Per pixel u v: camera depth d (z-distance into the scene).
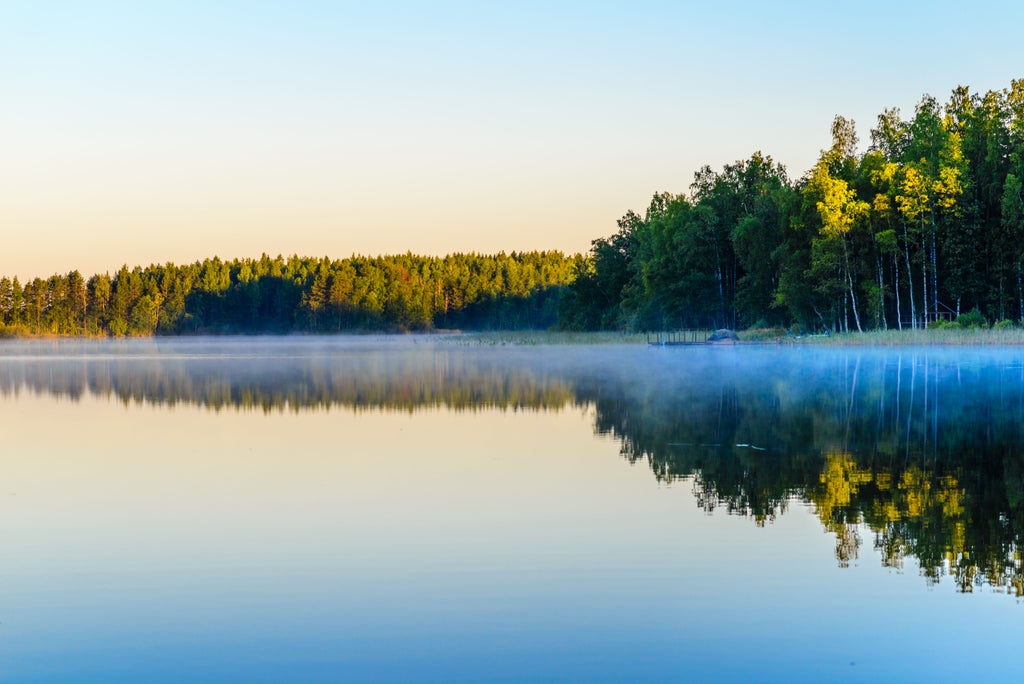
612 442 26.48
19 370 70.00
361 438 28.16
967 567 14.02
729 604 12.62
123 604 12.95
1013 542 15.23
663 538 15.72
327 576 14.03
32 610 12.75
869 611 12.32
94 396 44.78
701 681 10.47
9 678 10.66
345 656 11.19
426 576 13.92
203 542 16.03
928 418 30.70
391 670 10.81
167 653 11.32
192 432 30.30
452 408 36.56
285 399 41.53
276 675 10.71
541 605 12.68
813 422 30.14
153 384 52.81
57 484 21.33
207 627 12.09
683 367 59.84
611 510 17.77
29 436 29.81
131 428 31.62
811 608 12.43
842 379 47.53
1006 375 49.09
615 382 48.00
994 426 28.64
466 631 11.86
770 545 15.22
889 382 45.16
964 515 17.08
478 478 21.22
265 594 13.29
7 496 20.02
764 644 11.38
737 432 28.09
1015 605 12.46
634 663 10.92
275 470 22.73
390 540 15.91
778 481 20.31
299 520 17.45
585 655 11.13
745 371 54.94
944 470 21.41
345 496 19.48
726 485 20.02
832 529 16.17
